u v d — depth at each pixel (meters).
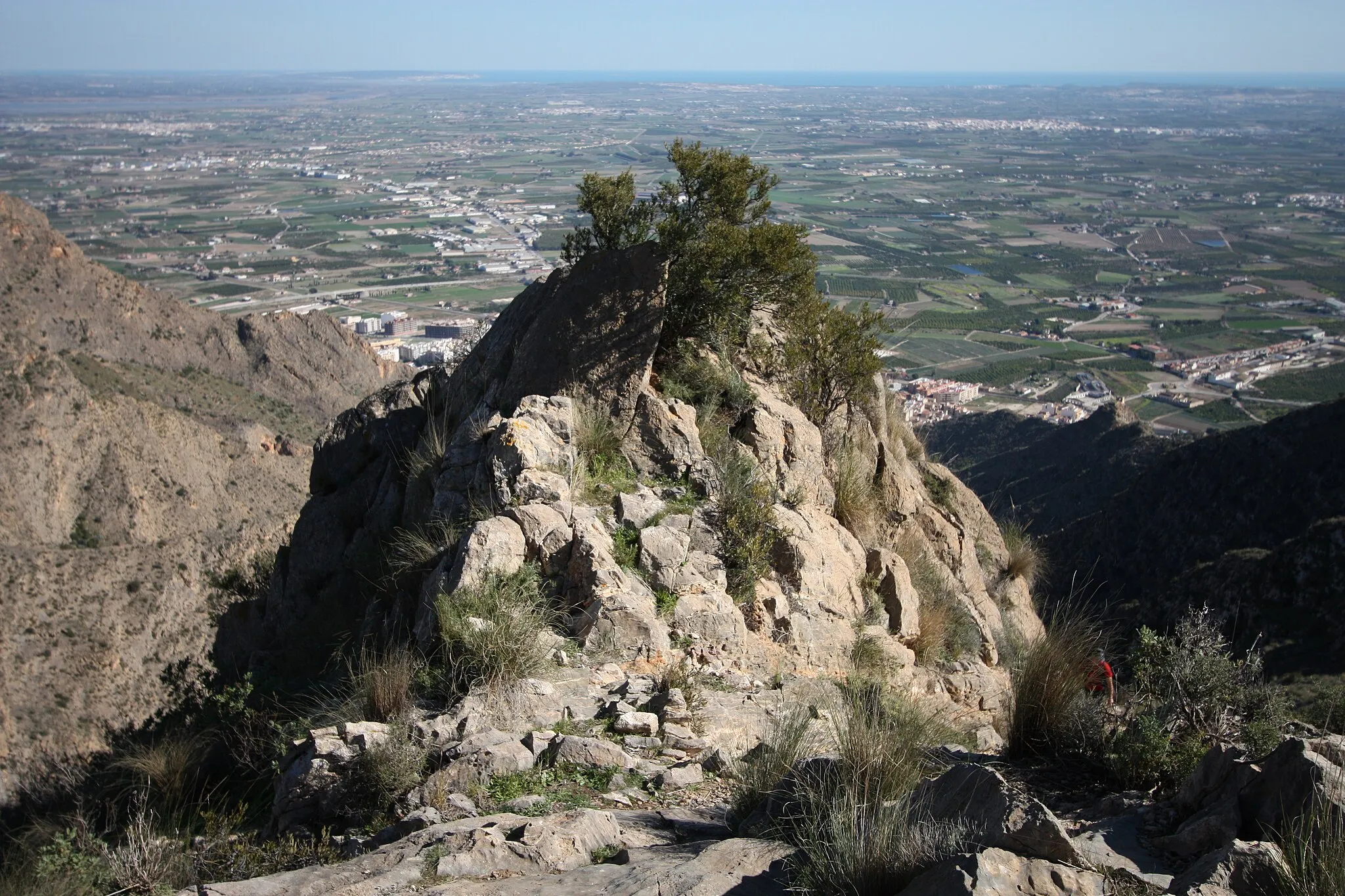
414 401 15.02
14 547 44.62
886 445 15.38
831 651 9.95
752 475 10.79
